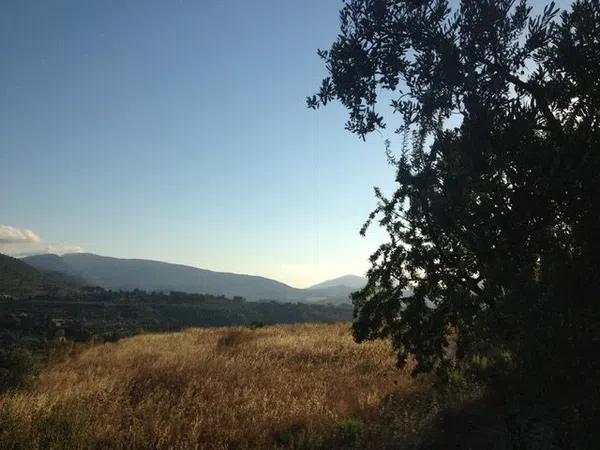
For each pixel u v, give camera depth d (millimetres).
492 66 5527
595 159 4598
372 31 6266
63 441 10219
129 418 12094
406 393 13023
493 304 7602
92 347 32469
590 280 4629
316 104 6797
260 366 18828
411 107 6258
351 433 10172
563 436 6352
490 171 5207
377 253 11461
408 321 11398
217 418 11703
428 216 9359
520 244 5195
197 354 22859
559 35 5172
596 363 4785
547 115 5074
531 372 5770
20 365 18016
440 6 5859
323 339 25797
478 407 9375
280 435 10562
